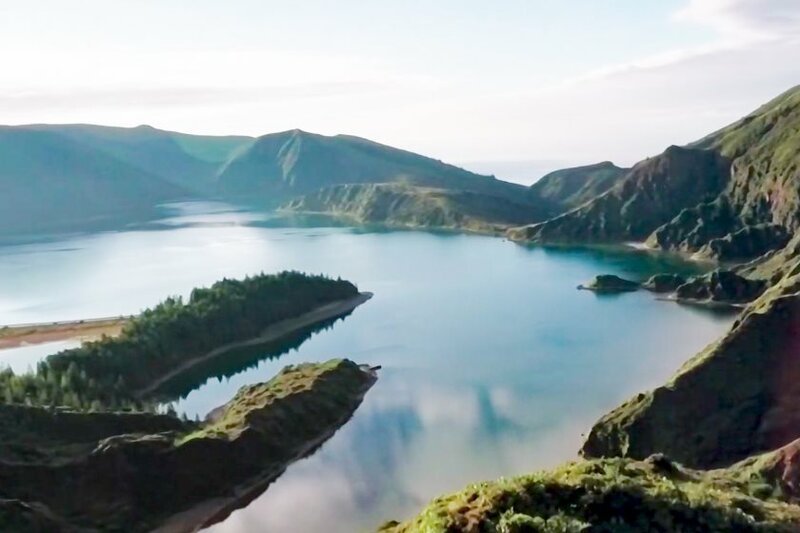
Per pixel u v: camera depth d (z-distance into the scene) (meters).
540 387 136.38
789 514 49.09
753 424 100.50
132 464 98.88
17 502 86.81
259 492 102.44
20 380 120.62
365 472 105.19
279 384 134.38
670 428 101.88
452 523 41.56
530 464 103.38
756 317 112.38
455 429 117.81
